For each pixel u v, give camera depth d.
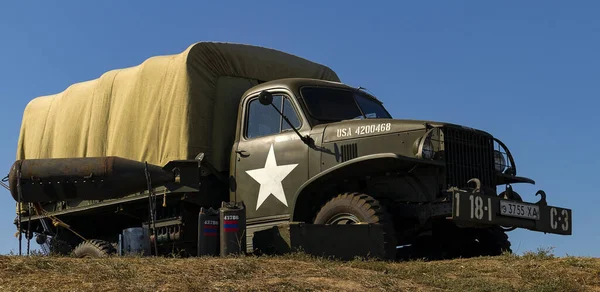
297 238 7.60
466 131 8.62
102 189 9.20
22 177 9.22
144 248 9.09
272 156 9.33
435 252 9.37
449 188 8.24
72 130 11.73
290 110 9.36
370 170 8.51
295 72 11.02
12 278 5.45
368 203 8.09
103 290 5.14
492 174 8.84
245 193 9.54
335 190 8.93
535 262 7.14
